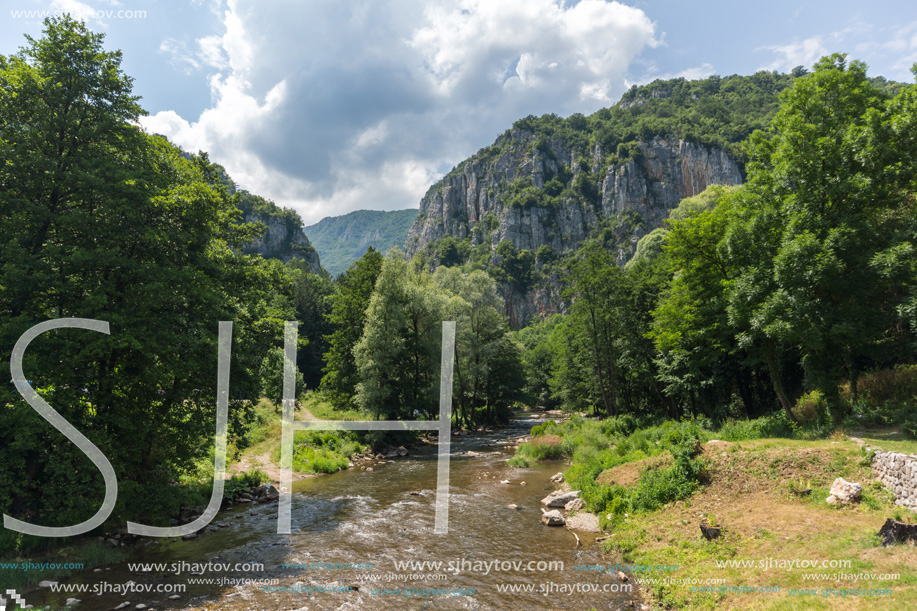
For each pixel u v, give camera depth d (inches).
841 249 663.1
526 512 650.2
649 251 3262.8
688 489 556.7
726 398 1149.7
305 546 524.7
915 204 724.7
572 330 1588.3
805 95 797.2
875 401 722.2
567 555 478.0
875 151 684.7
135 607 368.8
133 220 541.6
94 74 560.7
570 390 1838.1
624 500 582.2
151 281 535.5
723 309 877.8
